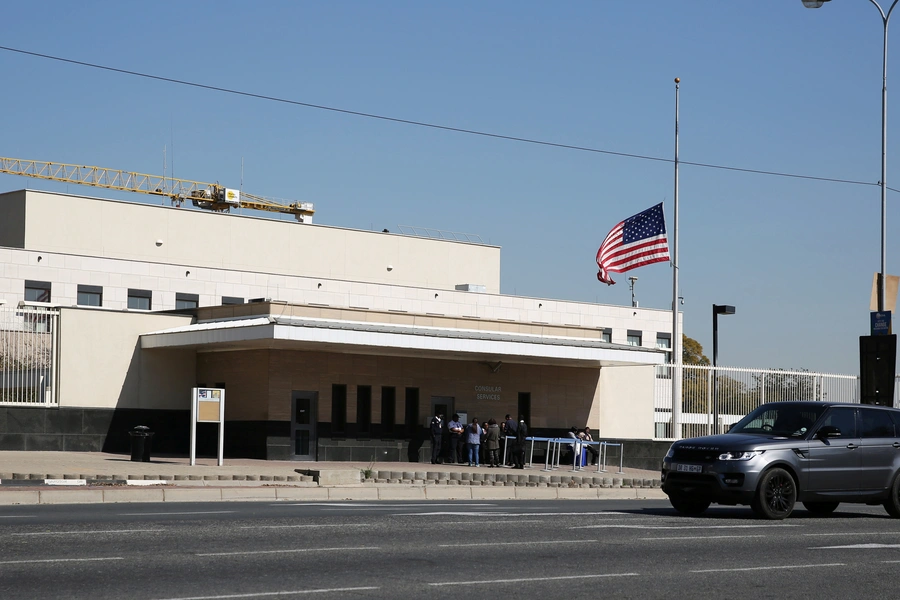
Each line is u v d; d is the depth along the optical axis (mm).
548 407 41438
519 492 24984
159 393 36781
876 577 11062
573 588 9859
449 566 11016
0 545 11719
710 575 10906
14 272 50375
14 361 33812
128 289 53250
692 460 17781
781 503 17531
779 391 41344
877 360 28062
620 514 17781
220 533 13188
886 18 31203
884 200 30922
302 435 35438
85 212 58156
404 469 31266
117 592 9070
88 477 22688
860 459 18281
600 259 41344
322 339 32562
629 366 43562
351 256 65438
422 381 38312
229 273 55781
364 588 9539
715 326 40562
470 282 69688
